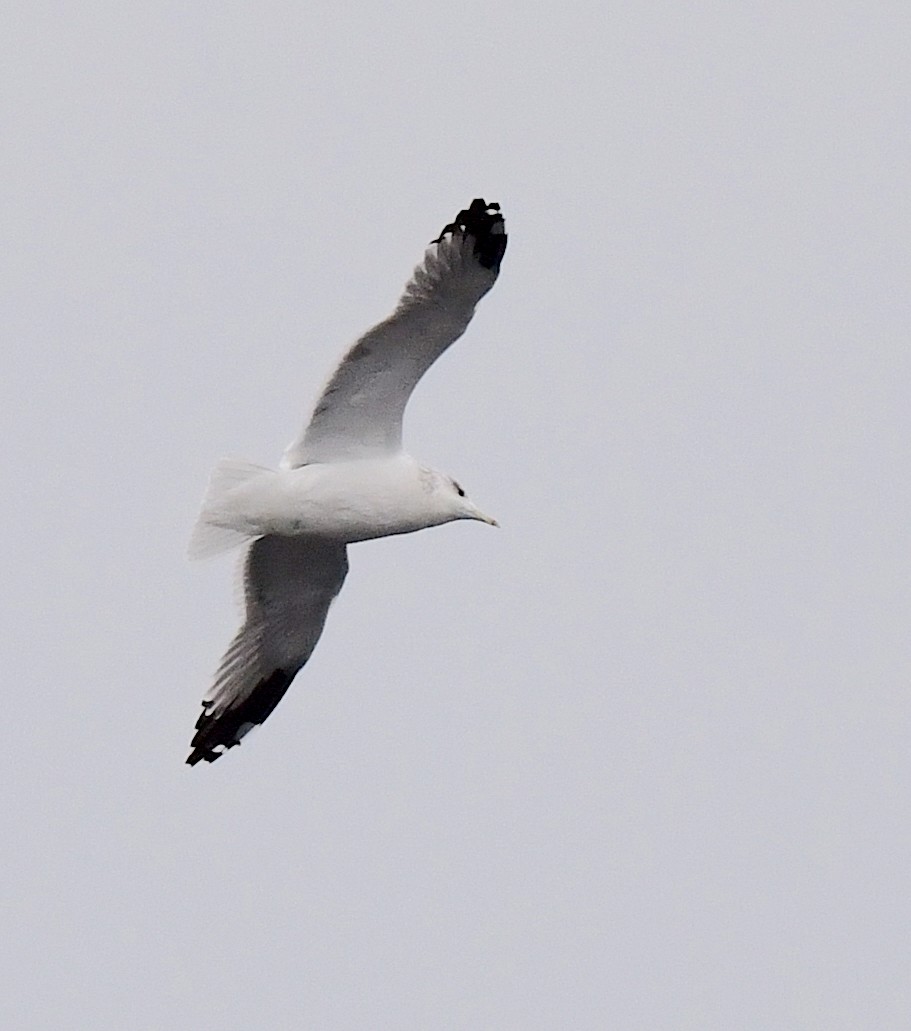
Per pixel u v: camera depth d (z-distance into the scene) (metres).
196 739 18.89
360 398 16.88
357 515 17.06
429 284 16.20
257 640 18.80
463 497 17.50
